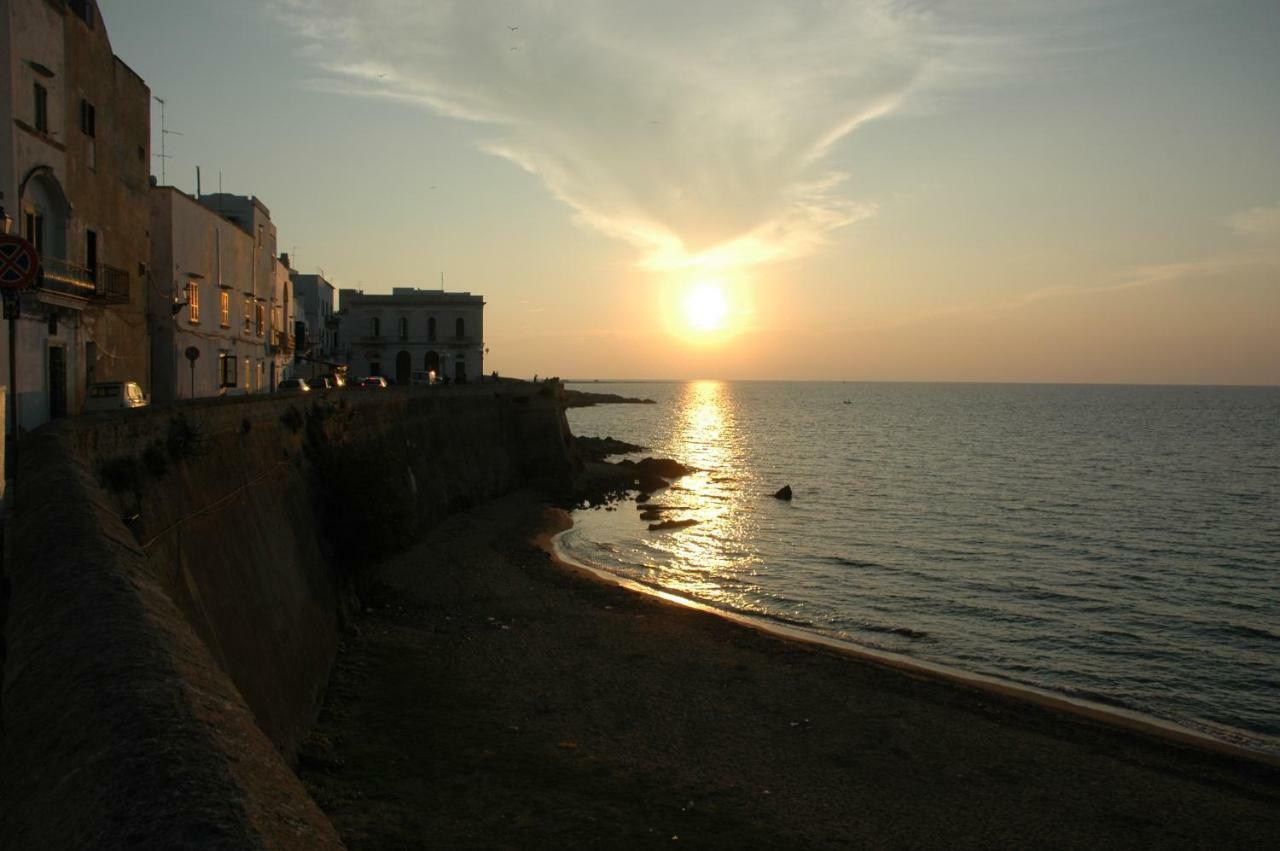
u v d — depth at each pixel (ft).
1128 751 78.23
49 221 89.10
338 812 58.70
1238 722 89.56
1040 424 613.93
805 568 157.17
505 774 67.41
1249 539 187.62
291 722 67.51
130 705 13.83
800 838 61.26
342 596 103.24
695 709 83.66
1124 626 122.52
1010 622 124.36
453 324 350.43
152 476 56.39
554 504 216.95
